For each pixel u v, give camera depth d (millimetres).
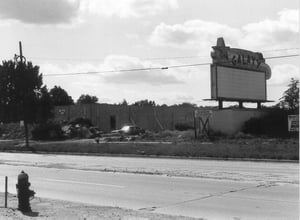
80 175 18125
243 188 13375
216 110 46938
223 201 11328
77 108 70625
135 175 17656
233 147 30891
